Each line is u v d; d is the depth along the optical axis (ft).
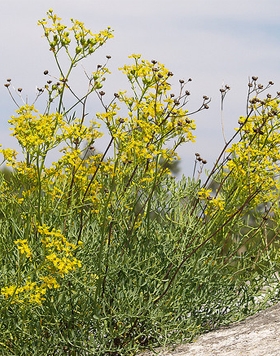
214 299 18.37
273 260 19.89
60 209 17.04
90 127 15.67
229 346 14.99
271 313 17.31
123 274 17.19
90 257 16.67
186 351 15.52
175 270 17.71
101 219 17.08
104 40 15.85
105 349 15.87
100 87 15.85
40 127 14.71
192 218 17.60
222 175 18.80
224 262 19.16
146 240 17.48
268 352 13.75
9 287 15.06
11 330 15.94
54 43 15.72
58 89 15.79
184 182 18.81
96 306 15.94
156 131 15.76
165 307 16.78
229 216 17.92
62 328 16.55
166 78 16.10
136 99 16.19
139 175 17.34
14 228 16.90
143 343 17.22
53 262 13.83
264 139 17.76
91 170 16.61
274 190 19.21
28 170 15.75
